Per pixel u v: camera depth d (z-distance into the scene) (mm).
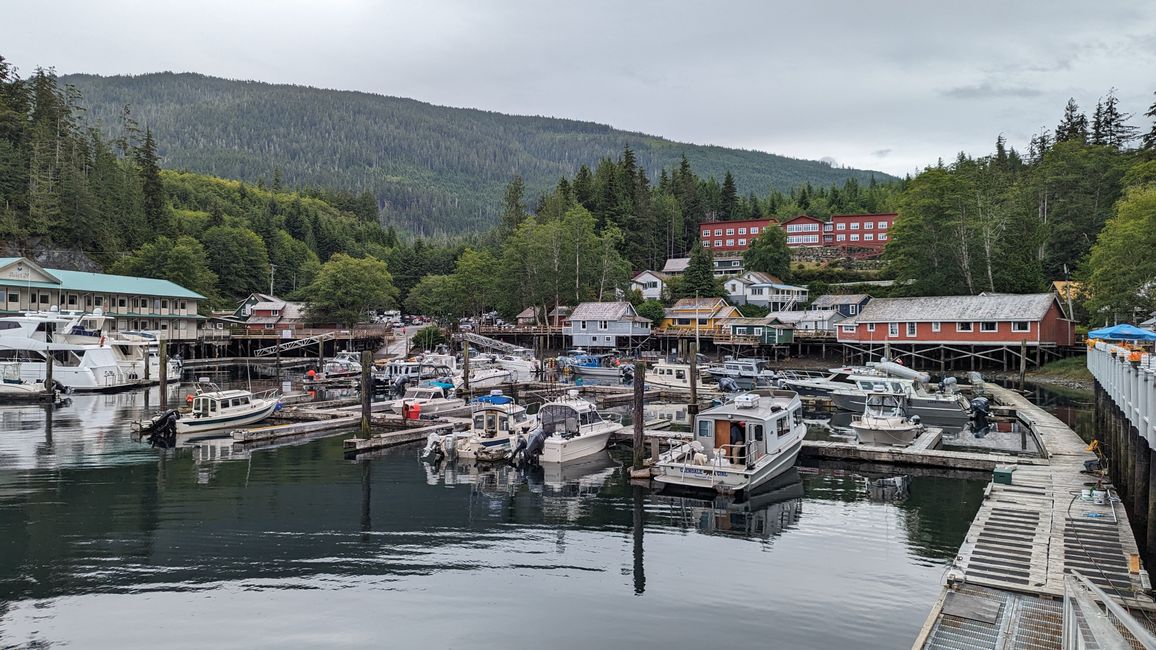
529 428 32469
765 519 21625
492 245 157875
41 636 13750
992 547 16297
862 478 26922
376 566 17562
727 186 172125
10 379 47906
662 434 31375
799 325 89062
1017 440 34625
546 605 15359
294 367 76750
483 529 20562
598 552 18719
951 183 80375
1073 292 72188
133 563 17516
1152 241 50250
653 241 137000
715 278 118750
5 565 17281
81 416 40562
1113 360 24062
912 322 69375
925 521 21312
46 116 104812
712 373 59281
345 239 177500
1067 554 15781
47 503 22656
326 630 14172
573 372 66250
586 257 103250
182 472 27266
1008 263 78188
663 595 15867
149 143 123000
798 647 13445
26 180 92938
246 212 180000
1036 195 90875
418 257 149125
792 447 27969
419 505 23000
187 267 96500
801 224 141750
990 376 61750
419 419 38062
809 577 16906
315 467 28484
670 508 22875
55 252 89875
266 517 21438
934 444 32594
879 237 137250
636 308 99750
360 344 95062
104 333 59406
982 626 12539
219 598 15578
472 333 95188
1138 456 19031
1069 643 10484
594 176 150875
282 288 135625
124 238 105125
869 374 50969
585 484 26047
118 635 13844
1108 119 105812
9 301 66312
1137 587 13789
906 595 15805
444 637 13922
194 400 36875
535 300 103250
